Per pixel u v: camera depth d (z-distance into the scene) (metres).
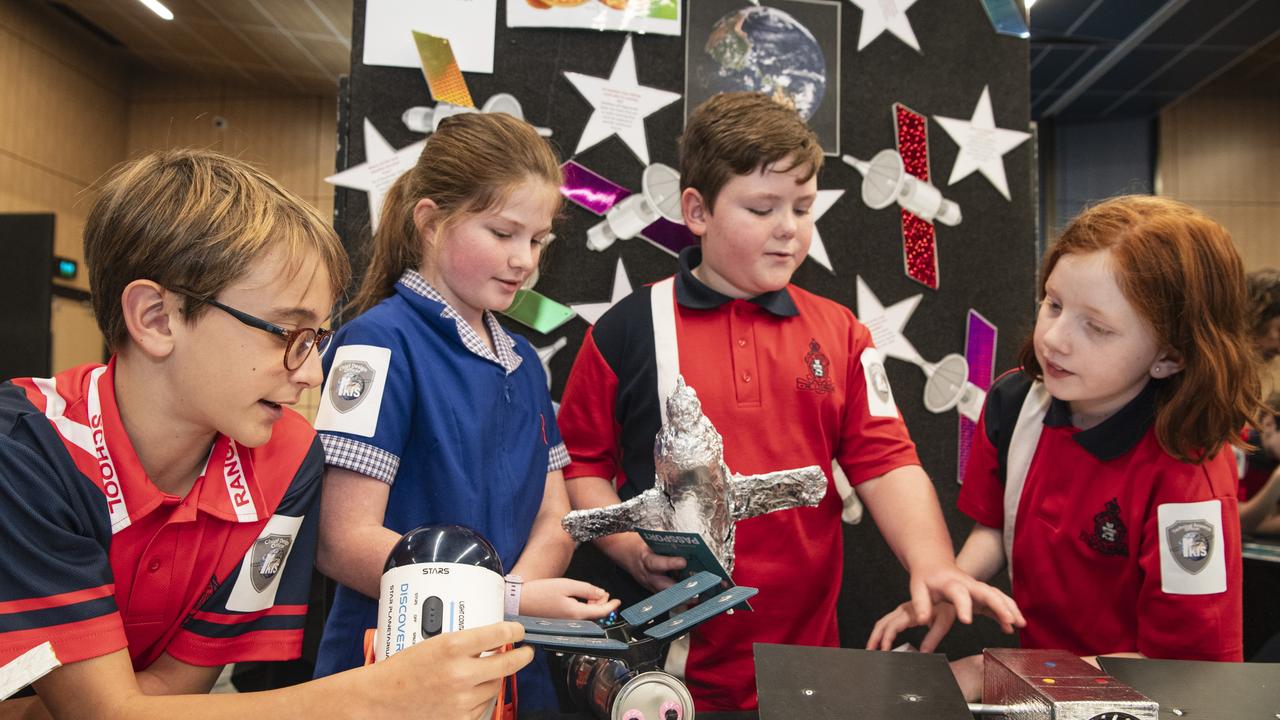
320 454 0.80
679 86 1.45
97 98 4.93
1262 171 4.95
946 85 1.54
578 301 1.44
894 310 1.51
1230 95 4.97
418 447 0.91
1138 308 0.85
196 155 0.69
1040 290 1.02
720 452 0.84
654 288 1.18
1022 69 1.57
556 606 0.78
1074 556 1.00
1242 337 0.89
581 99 1.43
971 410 1.53
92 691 0.60
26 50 4.37
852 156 1.51
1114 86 4.54
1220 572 0.87
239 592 0.73
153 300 0.63
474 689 0.54
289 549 0.76
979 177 1.55
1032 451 1.05
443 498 0.90
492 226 0.93
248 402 0.66
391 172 1.39
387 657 0.56
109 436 0.67
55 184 4.59
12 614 0.59
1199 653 0.87
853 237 1.50
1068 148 5.09
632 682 0.63
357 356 0.88
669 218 1.44
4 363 2.24
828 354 1.13
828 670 0.65
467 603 0.57
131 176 0.66
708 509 0.82
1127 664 0.70
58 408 0.66
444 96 1.39
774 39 1.47
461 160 0.93
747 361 1.10
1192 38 3.95
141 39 4.64
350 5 4.07
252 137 5.23
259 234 0.64
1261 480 2.36
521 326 1.43
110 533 0.67
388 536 0.83
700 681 1.10
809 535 1.11
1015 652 0.71
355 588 0.83
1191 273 0.85
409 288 0.96
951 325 1.54
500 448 0.96
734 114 1.06
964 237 1.54
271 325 0.65
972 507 1.14
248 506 0.73
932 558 0.97
